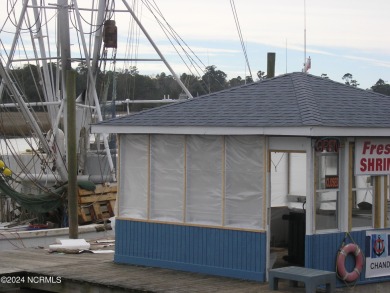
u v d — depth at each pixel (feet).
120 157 47.55
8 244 63.05
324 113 41.09
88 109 76.18
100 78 84.94
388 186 43.70
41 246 60.54
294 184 49.60
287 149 40.96
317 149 40.42
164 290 39.55
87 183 69.82
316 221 40.86
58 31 75.36
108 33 74.95
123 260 47.50
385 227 43.34
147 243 46.39
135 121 45.96
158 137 45.80
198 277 42.98
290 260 45.06
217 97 46.60
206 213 44.01
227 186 43.06
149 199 46.29
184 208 44.75
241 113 42.93
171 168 45.39
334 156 41.45
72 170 56.70
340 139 41.34
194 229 44.29
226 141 43.01
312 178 40.16
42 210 67.97
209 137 43.70
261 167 41.83
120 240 47.65
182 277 42.98
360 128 40.45
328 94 44.91
